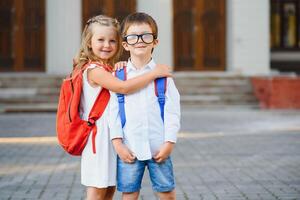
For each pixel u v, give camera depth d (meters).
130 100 5.12
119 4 23.83
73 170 9.98
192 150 12.28
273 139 13.93
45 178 9.27
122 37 5.22
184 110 20.77
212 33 24.16
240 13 23.52
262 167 10.29
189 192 8.23
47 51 23.42
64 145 5.22
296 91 20.78
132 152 5.11
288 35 28.50
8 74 22.83
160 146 5.10
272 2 28.33
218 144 13.15
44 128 16.11
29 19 23.75
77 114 5.21
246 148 12.54
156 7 23.36
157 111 5.11
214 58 24.19
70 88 5.27
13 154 11.79
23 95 21.11
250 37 23.56
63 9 23.25
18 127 16.33
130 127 5.10
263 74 23.52
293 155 11.62
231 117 18.72
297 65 28.62
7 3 23.75
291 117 18.73
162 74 5.13
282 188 8.49
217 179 9.20
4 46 23.77
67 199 7.77
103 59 5.34
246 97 21.64
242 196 7.97
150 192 8.13
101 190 5.29
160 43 23.39
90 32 5.33
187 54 24.17
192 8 24.09
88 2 23.78
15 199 7.78
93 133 5.21
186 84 22.17
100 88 5.23
